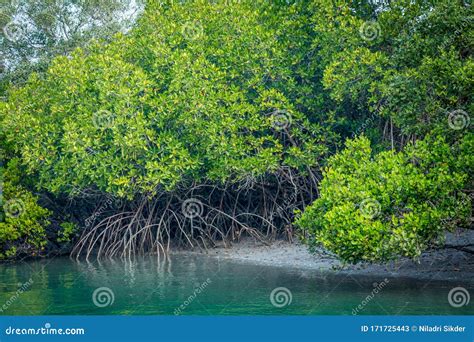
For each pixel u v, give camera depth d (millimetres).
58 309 14648
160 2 24594
